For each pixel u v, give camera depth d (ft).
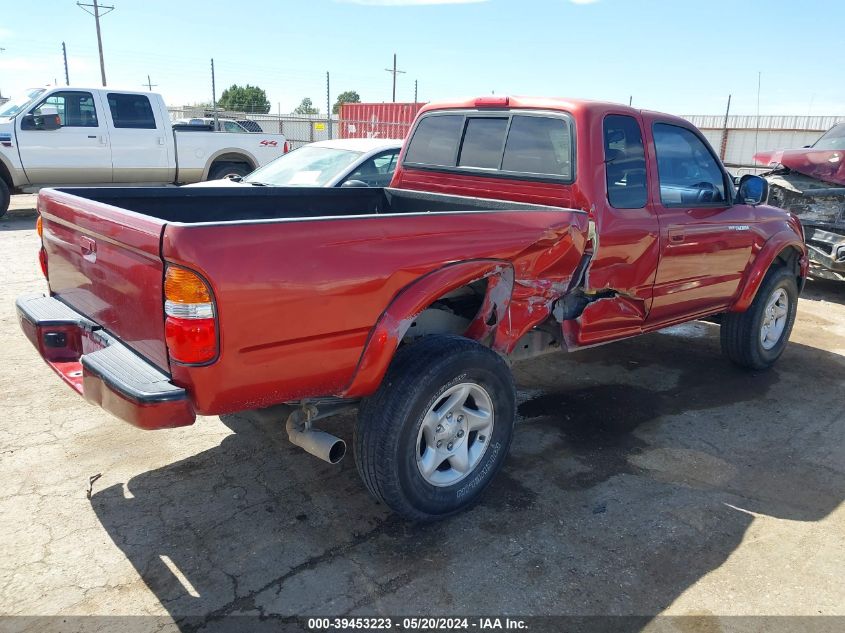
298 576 9.30
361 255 8.91
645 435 14.11
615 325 13.38
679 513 11.17
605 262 12.59
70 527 10.20
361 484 11.76
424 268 9.62
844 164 26.68
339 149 25.32
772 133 73.97
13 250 29.78
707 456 13.24
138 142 38.40
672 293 14.38
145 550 9.74
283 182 24.26
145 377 8.32
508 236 10.63
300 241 8.33
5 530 10.05
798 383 17.44
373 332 9.25
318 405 9.89
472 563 9.70
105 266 9.36
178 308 7.74
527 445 13.44
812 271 28.02
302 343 8.56
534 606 8.86
